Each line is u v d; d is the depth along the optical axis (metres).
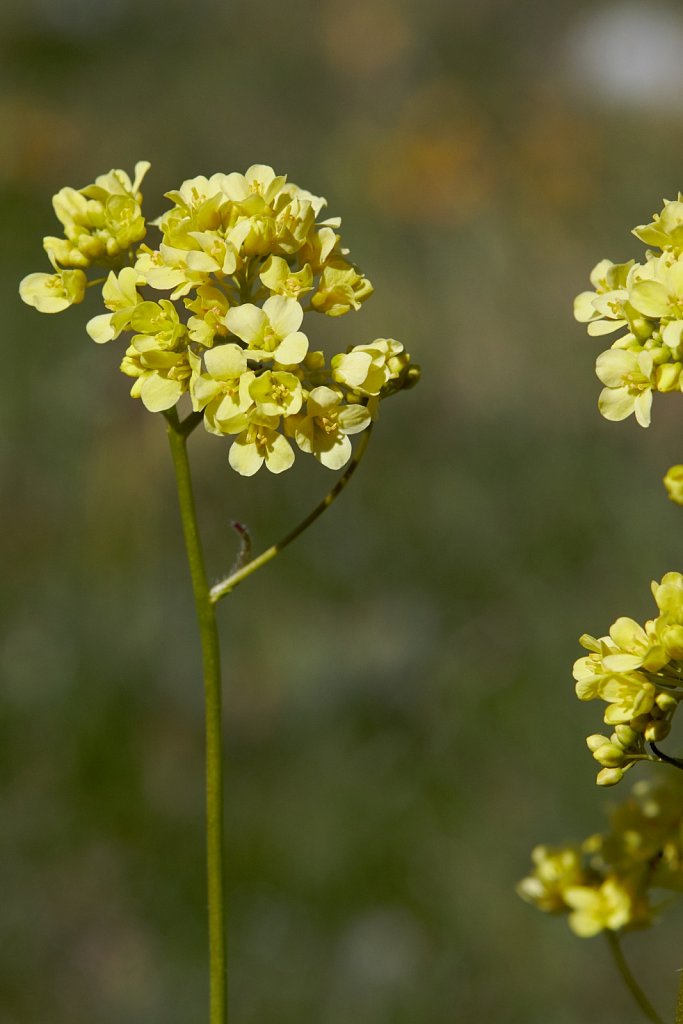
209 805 3.14
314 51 16.78
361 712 8.69
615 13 17.30
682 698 2.86
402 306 12.12
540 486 10.48
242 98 15.61
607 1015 7.12
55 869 7.96
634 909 3.71
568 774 8.18
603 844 3.75
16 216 12.73
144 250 3.21
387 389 3.19
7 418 10.71
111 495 10.16
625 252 13.28
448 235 13.04
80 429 10.62
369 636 9.31
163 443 10.36
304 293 3.07
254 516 10.12
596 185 14.03
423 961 7.42
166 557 9.90
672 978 7.18
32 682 8.86
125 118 15.09
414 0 17.83
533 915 7.50
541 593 9.68
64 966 7.52
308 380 3.11
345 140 14.90
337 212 13.66
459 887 7.68
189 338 3.07
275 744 8.57
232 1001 7.36
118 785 8.29
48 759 8.46
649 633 2.90
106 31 16.59
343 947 7.54
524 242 13.02
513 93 15.89
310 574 9.79
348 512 10.20
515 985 7.27
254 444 3.04
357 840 7.91
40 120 14.52
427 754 8.38
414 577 9.89
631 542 10.02
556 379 11.62
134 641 9.22
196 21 16.91
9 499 10.34
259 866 7.85
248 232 3.01
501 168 13.97
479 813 8.05
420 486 10.46
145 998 7.38
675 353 2.83
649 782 3.76
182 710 8.90
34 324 11.23
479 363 11.77
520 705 8.59
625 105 15.73
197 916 7.66
